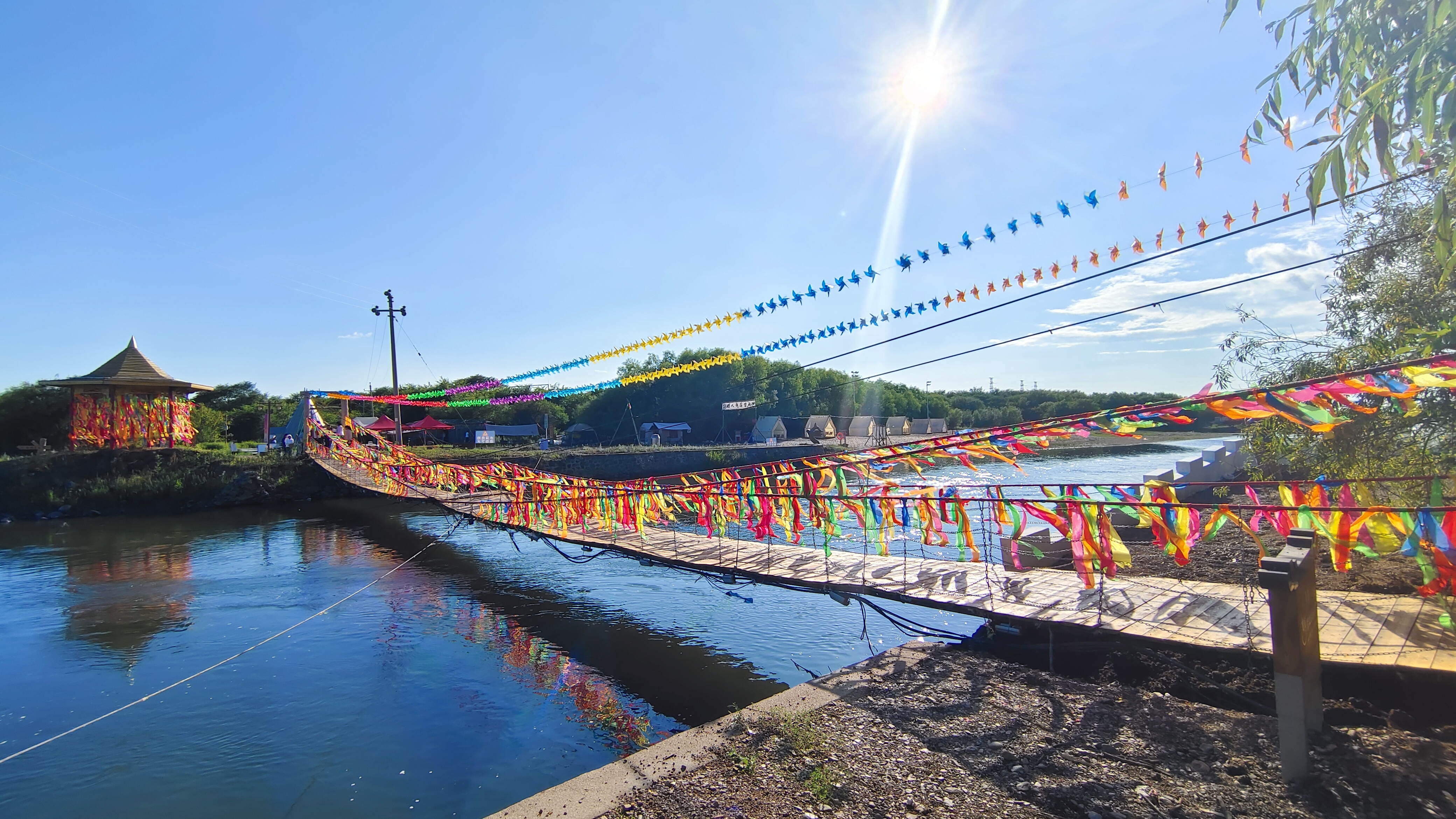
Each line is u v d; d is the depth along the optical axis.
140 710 10.18
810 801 5.91
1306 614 5.66
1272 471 12.80
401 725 9.59
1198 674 7.43
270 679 11.33
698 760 6.72
